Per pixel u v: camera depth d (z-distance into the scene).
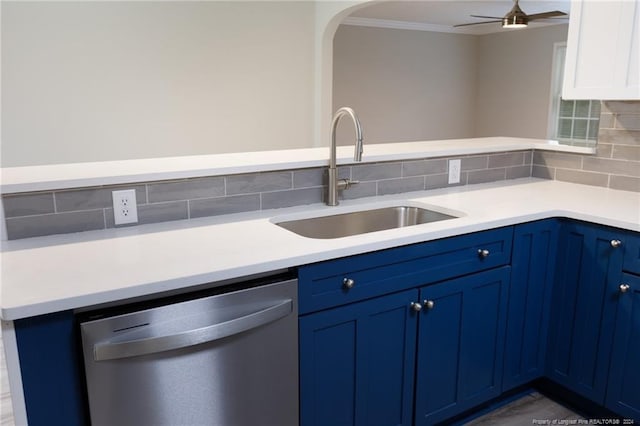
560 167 2.55
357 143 1.79
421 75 7.84
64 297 1.09
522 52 7.82
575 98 2.22
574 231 1.96
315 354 1.49
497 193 2.25
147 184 1.67
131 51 4.20
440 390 1.83
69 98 4.04
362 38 7.11
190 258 1.35
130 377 1.20
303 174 1.96
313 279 1.44
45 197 1.52
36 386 1.13
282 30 4.91
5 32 3.72
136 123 4.35
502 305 1.92
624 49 2.01
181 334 1.21
